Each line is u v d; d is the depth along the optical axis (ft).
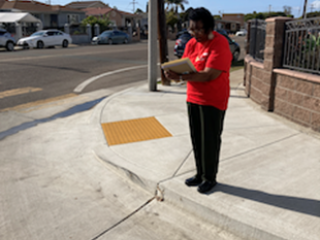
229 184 10.12
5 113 20.16
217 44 8.24
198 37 8.30
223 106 9.05
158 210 9.58
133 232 8.59
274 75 17.66
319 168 11.19
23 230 8.71
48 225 8.92
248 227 8.07
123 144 13.97
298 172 10.91
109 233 8.56
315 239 7.40
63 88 27.99
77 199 10.28
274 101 17.98
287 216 8.34
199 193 9.58
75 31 104.88
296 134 14.61
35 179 11.68
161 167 11.51
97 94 26.02
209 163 9.44
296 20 15.87
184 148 13.35
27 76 32.73
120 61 47.06
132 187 10.95
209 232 8.52
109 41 93.04
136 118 17.87
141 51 63.87
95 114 18.78
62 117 19.58
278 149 12.92
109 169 12.30
